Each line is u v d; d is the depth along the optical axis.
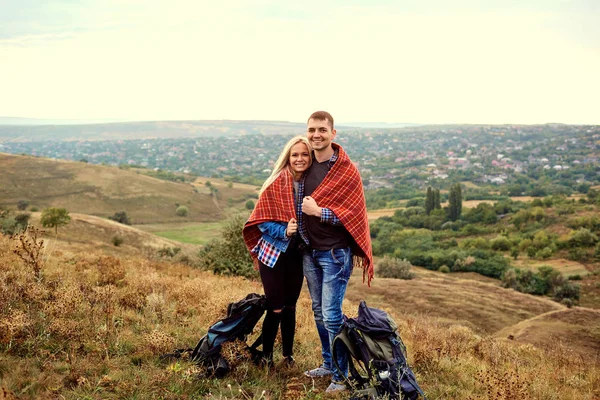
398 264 60.72
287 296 4.33
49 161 191.88
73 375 3.54
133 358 4.11
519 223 129.12
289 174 4.10
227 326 4.13
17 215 60.19
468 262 88.06
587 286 79.81
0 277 5.75
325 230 3.95
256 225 4.17
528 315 38.16
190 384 3.69
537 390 4.98
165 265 13.18
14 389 3.16
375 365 3.72
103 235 75.31
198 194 197.88
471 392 4.51
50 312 4.68
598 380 6.23
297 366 4.56
